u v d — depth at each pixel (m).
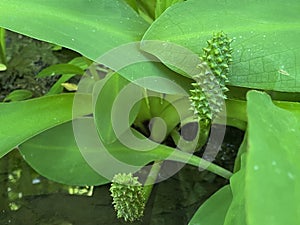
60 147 0.79
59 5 0.76
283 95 0.80
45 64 1.09
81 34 0.73
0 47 1.03
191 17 0.74
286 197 0.47
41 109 0.79
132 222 0.82
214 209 0.74
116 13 0.77
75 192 0.85
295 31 0.74
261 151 0.49
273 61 0.72
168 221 0.82
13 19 0.73
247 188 0.46
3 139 0.75
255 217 0.44
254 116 0.53
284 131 0.56
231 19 0.74
